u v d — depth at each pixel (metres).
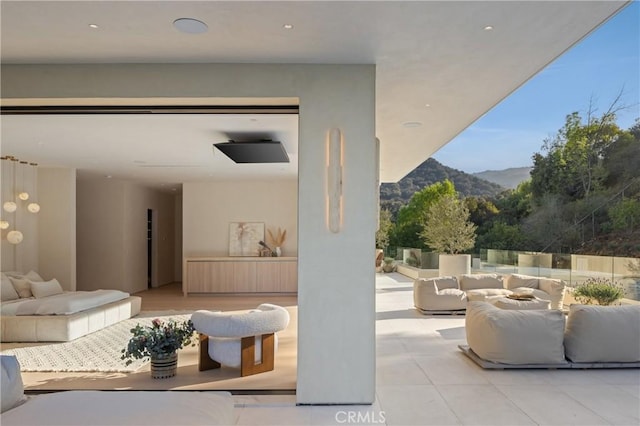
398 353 5.32
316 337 3.83
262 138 6.35
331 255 3.86
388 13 3.03
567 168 26.08
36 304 6.38
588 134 25.95
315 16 3.07
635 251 20.08
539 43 3.49
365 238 3.87
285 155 6.95
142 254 11.71
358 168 3.90
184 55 3.73
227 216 11.25
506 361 4.60
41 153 7.36
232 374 4.63
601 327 4.53
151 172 9.50
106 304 7.27
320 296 3.85
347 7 2.95
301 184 3.88
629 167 23.55
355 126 3.90
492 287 8.51
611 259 7.74
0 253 7.74
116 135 6.09
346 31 3.30
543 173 26.95
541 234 25.91
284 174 9.88
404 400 3.84
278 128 5.79
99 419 2.27
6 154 7.46
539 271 9.58
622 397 3.85
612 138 24.97
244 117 5.20
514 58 3.79
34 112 4.26
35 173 8.66
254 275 10.65
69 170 8.87
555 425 3.31
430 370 4.66
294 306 8.99
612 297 7.01
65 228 8.82
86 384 4.35
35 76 3.88
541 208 26.53
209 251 11.22
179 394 2.71
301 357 3.82
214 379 4.48
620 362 4.62
